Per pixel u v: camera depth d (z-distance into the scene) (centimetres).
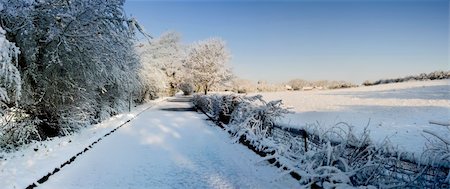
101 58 1259
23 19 1012
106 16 1195
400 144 998
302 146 762
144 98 3656
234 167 774
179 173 729
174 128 1556
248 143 1021
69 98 1292
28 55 1066
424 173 442
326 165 565
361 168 496
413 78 7906
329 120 1809
